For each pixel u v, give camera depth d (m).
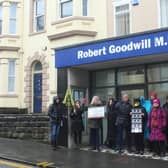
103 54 14.39
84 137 15.88
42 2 23.33
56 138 14.59
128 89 15.47
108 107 14.62
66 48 15.58
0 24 24.55
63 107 15.05
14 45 23.97
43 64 22.53
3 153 13.34
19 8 24.45
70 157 12.72
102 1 19.91
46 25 22.52
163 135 12.59
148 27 17.75
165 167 10.91
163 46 12.82
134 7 18.38
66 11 21.16
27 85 23.55
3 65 23.88
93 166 11.23
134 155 13.08
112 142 14.59
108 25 19.53
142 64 15.05
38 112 23.02
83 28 19.97
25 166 11.57
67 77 15.79
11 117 18.42
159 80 14.56
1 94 23.72
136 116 13.23
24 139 17.23
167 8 17.33
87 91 16.50
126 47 13.77
